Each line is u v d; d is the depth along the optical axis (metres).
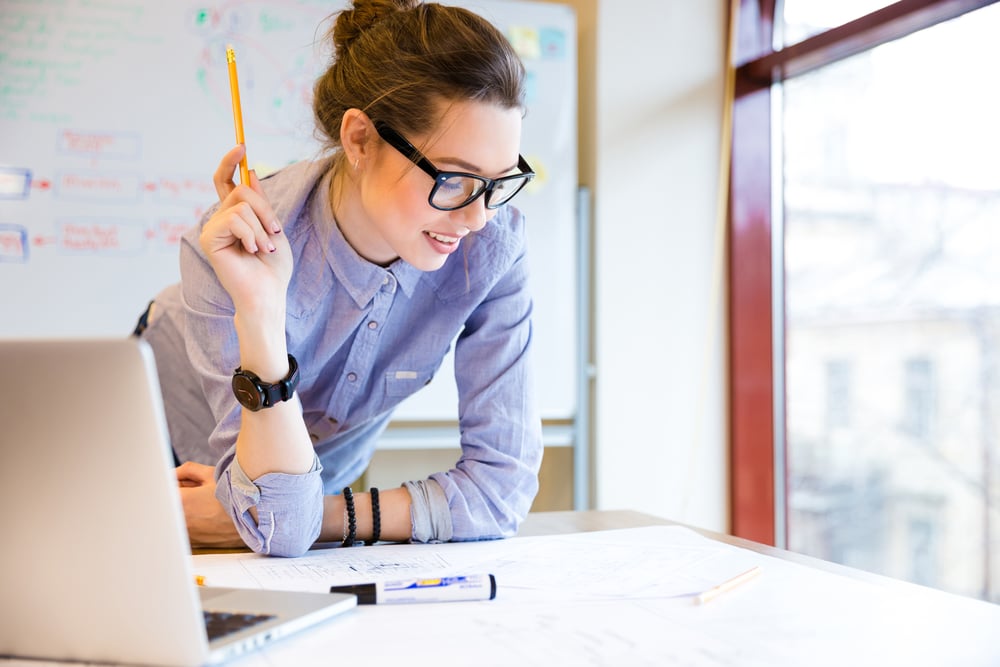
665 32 2.86
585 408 2.73
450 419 2.60
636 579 0.85
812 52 2.64
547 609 0.75
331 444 1.31
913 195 2.44
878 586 0.83
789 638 0.67
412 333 1.21
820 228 2.76
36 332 2.37
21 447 0.58
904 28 2.41
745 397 2.89
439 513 1.06
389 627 0.69
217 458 1.40
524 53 2.67
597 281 2.77
